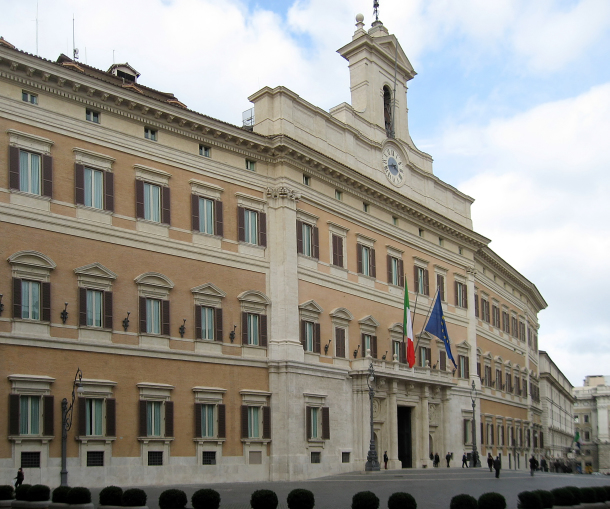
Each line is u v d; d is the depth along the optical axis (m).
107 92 37.69
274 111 46.72
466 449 61.03
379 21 58.91
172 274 39.47
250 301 42.88
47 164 35.34
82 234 36.09
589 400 167.62
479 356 68.31
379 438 49.59
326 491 33.72
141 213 38.72
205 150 42.94
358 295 50.56
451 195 64.50
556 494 27.09
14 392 32.44
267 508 22.80
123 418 36.00
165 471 37.19
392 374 49.97
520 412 79.00
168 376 38.22
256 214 44.66
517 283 84.31
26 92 35.50
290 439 42.47
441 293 61.19
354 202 51.81
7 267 33.25
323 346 46.75
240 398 41.41
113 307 36.66
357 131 52.62
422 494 32.78
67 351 34.50
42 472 32.72
